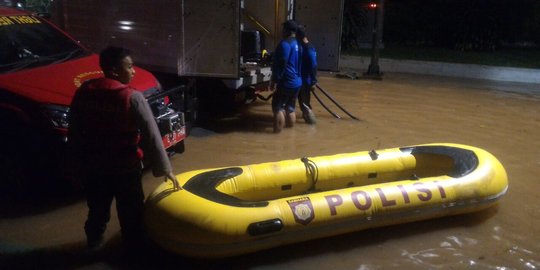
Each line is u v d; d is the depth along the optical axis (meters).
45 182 4.48
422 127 7.56
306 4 8.52
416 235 4.27
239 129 7.30
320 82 11.23
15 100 4.47
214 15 6.37
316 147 6.52
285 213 3.72
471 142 6.87
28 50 5.23
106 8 7.22
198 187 3.86
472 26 16.30
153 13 6.70
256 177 4.34
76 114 3.41
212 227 3.53
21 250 3.92
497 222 4.53
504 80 12.34
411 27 17.59
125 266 3.73
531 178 5.59
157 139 3.41
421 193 4.20
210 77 6.62
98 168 3.46
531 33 17.06
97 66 5.28
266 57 8.27
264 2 8.80
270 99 9.33
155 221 3.68
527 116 8.41
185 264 3.77
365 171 4.80
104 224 3.83
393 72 13.28
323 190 4.68
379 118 8.05
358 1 16.08
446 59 14.42
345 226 3.95
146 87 5.13
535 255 3.99
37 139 4.37
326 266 3.78
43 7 12.30
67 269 3.68
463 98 9.79
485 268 3.79
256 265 3.77
